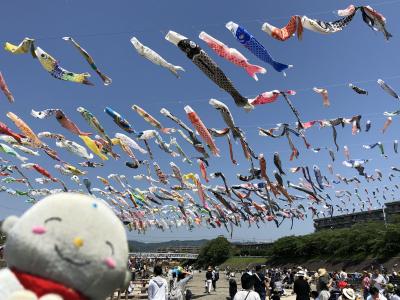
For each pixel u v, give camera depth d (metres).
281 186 12.35
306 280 10.17
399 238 41.09
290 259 56.75
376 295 8.52
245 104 7.66
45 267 1.86
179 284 9.13
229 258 68.19
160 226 20.33
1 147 12.21
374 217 54.06
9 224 2.07
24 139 10.71
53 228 1.92
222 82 7.41
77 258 1.89
